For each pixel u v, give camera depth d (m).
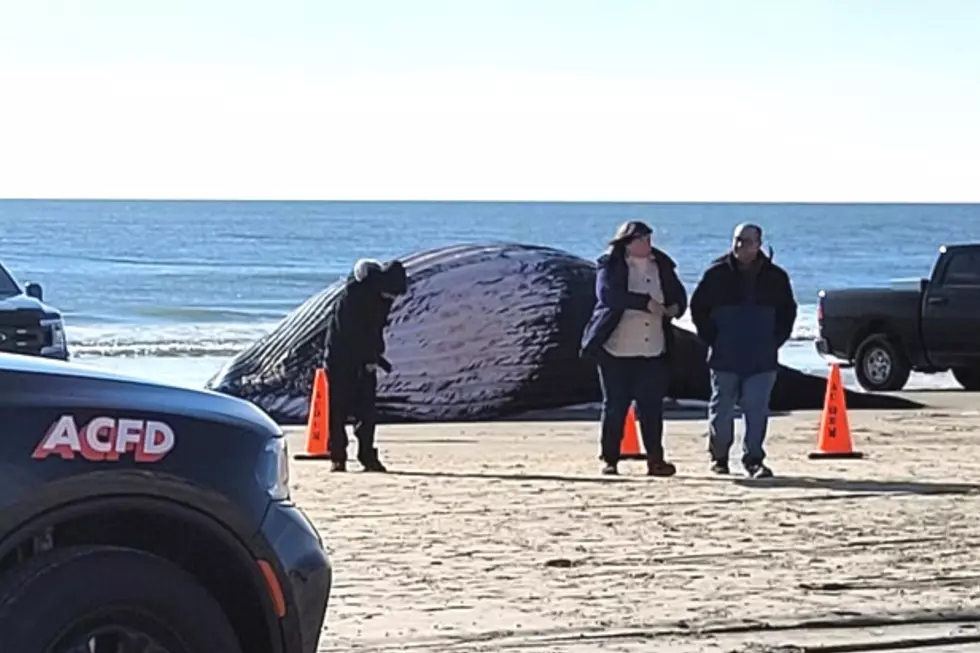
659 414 14.59
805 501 12.92
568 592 9.38
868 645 8.20
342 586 9.48
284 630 5.84
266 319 51.03
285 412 22.34
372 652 7.89
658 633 8.36
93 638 5.43
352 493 13.37
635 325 14.49
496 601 9.12
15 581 5.34
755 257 14.36
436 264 23.78
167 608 5.54
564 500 12.93
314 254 95.25
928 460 16.06
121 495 5.46
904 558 10.52
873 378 25.53
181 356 36.78
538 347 23.33
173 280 69.12
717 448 14.70
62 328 20.30
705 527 11.62
